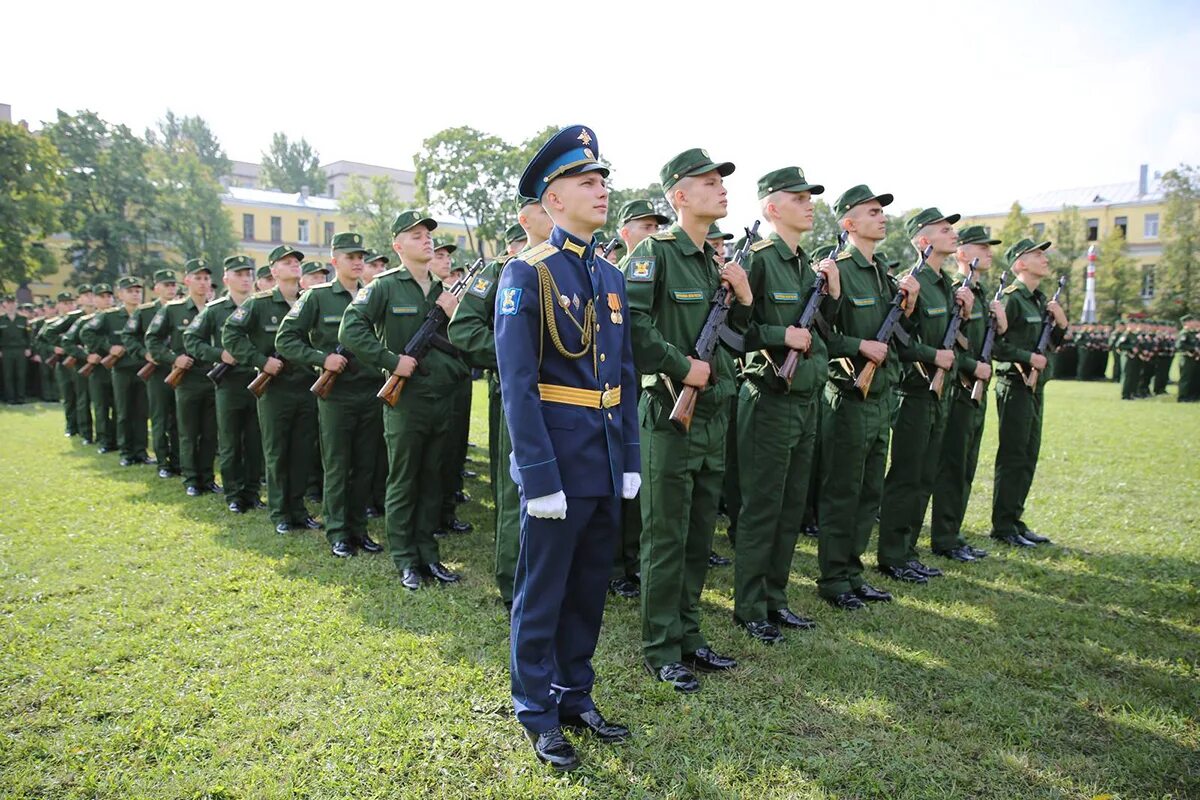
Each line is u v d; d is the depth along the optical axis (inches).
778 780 116.6
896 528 211.2
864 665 153.7
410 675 145.4
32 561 207.9
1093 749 127.0
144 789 113.0
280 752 121.6
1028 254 240.1
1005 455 243.1
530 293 115.2
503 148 1138.7
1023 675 150.9
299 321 234.8
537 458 110.5
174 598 183.3
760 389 166.7
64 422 514.3
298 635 163.0
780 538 174.4
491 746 123.9
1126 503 287.6
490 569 211.3
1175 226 1498.5
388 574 204.4
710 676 149.3
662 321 148.7
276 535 240.2
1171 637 170.7
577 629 128.0
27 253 989.2
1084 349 909.8
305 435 251.8
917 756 123.5
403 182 2716.5
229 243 1547.7
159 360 313.3
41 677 143.6
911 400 206.8
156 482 320.5
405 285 207.5
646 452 146.9
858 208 190.5
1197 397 647.8
